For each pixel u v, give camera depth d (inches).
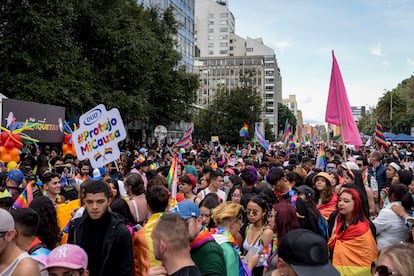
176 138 1955.0
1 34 761.0
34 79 742.5
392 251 80.0
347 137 420.2
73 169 391.5
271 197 210.5
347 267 178.1
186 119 1423.5
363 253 177.8
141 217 201.5
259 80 4660.4
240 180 314.3
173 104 1312.7
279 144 1748.3
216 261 127.7
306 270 85.3
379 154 399.2
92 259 144.1
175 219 112.7
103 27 946.1
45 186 250.2
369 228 183.0
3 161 388.2
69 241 150.0
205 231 135.8
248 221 204.7
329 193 255.4
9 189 263.9
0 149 387.5
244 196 226.4
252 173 310.7
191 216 131.4
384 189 339.0
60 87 761.0
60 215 208.1
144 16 1267.2
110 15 968.3
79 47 922.1
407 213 204.5
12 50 748.0
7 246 112.3
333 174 296.2
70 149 529.0
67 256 116.7
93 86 914.1
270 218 184.9
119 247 144.6
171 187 268.1
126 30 996.6
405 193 208.5
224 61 4722.0
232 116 2020.2
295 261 86.8
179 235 108.7
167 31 1343.5
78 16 915.4
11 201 202.4
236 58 4717.0
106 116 308.5
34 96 727.7
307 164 441.4
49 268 116.5
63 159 430.6
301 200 207.9
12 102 469.1
